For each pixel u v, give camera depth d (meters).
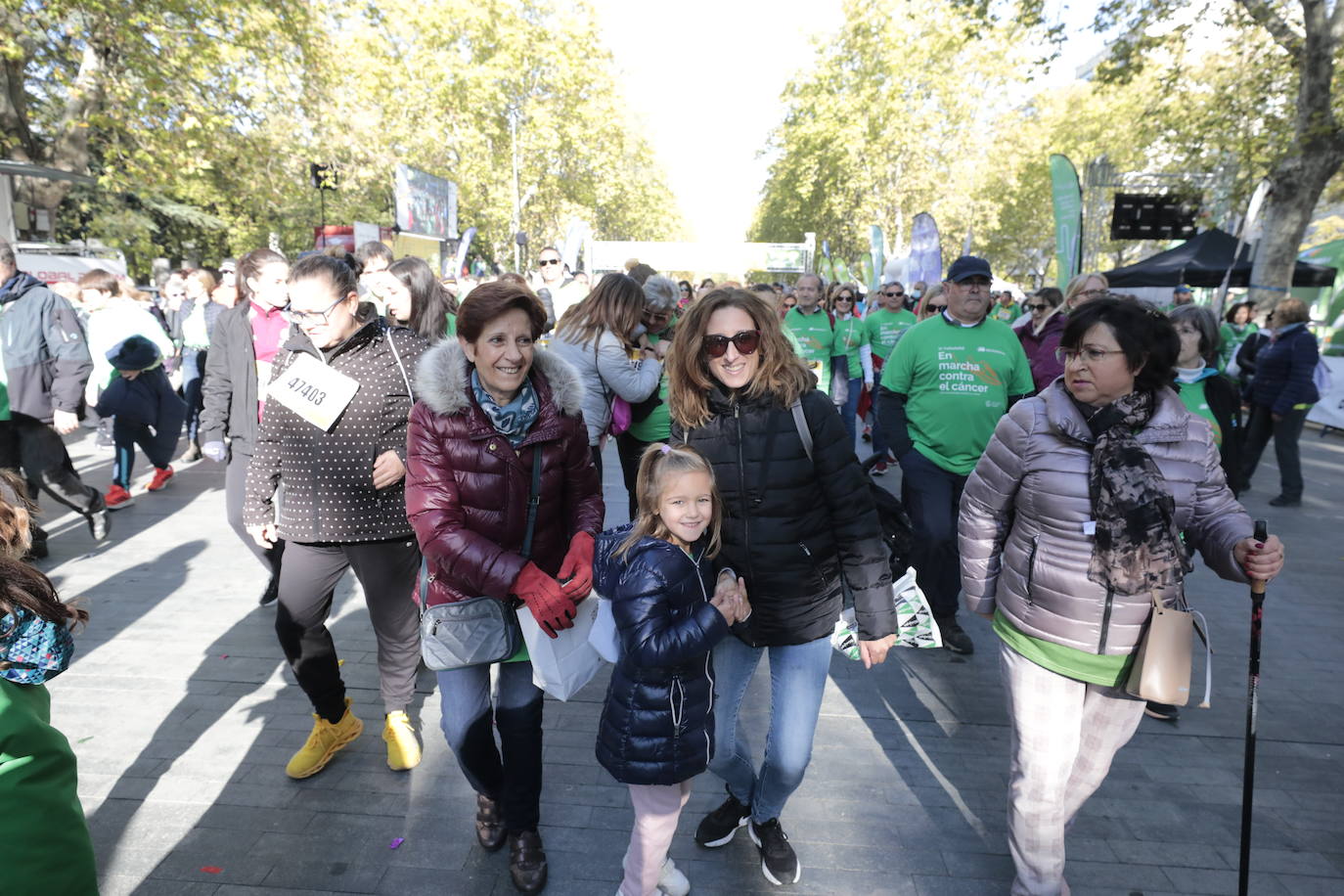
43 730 1.41
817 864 2.77
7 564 1.49
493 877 2.68
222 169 19.03
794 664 2.50
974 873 2.74
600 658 2.51
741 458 2.38
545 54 31.78
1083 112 35.47
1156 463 2.21
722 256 27.41
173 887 2.61
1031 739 2.36
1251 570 2.17
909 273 16.06
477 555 2.31
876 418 4.59
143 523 6.41
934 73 36.25
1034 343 5.65
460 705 2.58
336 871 2.70
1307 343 7.76
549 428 2.46
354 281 2.95
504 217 34.66
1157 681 2.16
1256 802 3.17
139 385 6.82
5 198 15.59
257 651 4.25
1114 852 2.86
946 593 4.43
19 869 1.32
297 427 2.92
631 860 2.41
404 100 29.14
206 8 14.28
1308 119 13.69
